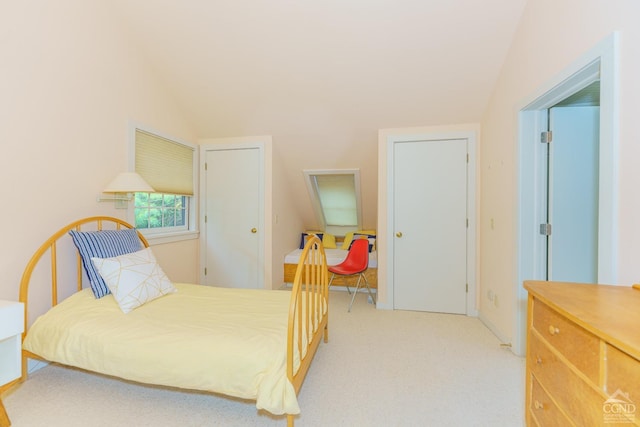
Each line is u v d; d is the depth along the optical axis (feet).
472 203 9.35
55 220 6.22
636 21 3.48
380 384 5.65
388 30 7.12
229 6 6.99
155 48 8.27
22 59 5.57
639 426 1.90
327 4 6.72
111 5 7.34
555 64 5.18
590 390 2.33
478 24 6.77
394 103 9.02
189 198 11.18
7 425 4.43
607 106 3.85
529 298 3.43
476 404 5.09
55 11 6.11
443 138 9.48
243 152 11.15
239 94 9.39
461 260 9.52
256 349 4.31
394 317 9.29
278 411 3.92
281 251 12.12
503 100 7.48
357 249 11.02
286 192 12.64
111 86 7.45
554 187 6.25
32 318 5.82
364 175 12.04
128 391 5.36
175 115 9.91
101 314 5.42
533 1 5.96
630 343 1.91
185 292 6.91
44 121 5.97
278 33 7.46
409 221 9.87
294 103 9.50
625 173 3.61
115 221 7.44
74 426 4.50
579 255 6.23
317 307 6.26
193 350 4.38
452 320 9.04
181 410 4.91
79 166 6.70
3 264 5.38
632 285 3.32
